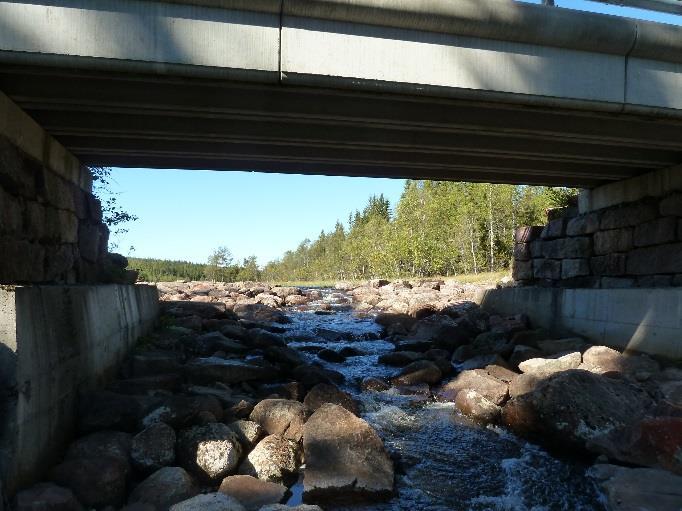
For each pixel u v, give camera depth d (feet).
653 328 30.78
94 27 19.57
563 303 40.16
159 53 20.10
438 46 22.86
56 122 26.04
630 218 38.78
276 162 36.63
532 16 23.00
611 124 28.84
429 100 23.97
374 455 19.65
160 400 21.57
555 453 22.59
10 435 14.75
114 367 27.12
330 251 334.03
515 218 167.53
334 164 36.81
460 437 24.43
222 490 17.35
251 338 40.16
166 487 16.75
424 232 190.80
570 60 24.59
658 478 17.53
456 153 33.47
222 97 24.06
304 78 21.53
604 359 30.14
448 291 87.04
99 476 16.46
